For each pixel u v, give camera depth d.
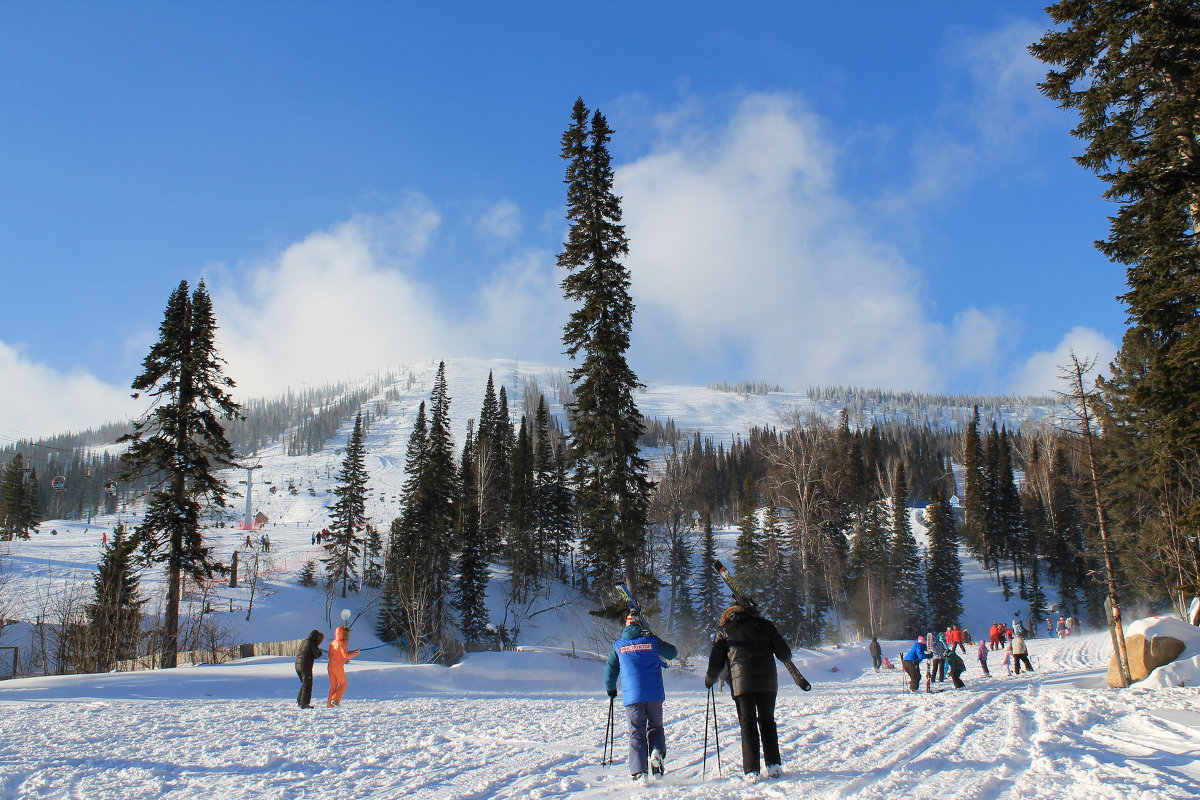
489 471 69.56
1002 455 86.44
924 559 71.44
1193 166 13.81
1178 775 6.18
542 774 7.25
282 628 50.59
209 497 34.47
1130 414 23.75
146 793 6.59
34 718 11.72
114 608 33.75
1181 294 13.38
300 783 7.02
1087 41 14.98
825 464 48.69
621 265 27.70
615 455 27.31
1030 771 6.54
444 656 32.81
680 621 55.00
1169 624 17.91
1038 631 70.69
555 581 71.00
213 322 34.75
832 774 6.58
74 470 161.38
